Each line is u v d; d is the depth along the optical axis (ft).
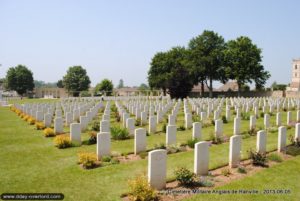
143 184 25.04
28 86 361.71
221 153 40.22
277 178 30.71
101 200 25.00
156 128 58.13
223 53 219.82
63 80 379.55
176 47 239.09
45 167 34.27
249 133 53.98
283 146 41.29
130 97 206.08
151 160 26.43
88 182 29.17
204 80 231.71
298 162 36.40
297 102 116.16
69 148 44.06
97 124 62.69
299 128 45.19
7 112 114.73
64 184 28.71
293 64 355.36
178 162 35.94
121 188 27.48
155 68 231.30
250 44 213.66
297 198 25.95
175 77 202.59
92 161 34.19
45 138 52.90
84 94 281.74
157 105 97.04
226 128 61.93
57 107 105.09
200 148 30.37
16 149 43.91
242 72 209.36
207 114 80.07
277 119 64.13
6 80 360.69
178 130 59.21
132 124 53.06
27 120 79.30
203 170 30.89
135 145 39.96
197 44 226.99
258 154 35.42
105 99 191.72
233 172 32.40
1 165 35.29
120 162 36.11
